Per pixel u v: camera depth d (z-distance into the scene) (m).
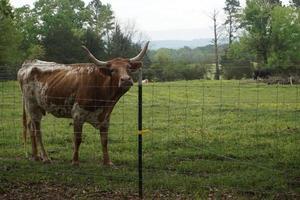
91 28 80.44
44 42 68.00
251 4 67.25
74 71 10.95
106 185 8.77
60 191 8.59
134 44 69.38
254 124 16.25
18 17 73.88
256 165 10.21
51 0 79.19
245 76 43.38
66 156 11.41
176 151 11.71
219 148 12.09
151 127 15.86
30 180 9.15
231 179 8.98
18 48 60.34
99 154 11.61
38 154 11.48
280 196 8.14
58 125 16.33
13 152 11.87
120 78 10.05
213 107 22.09
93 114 10.66
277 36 65.62
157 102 24.89
